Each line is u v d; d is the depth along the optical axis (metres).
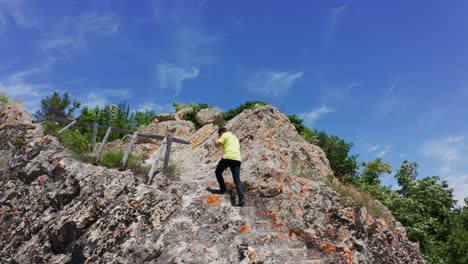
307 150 12.95
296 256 7.16
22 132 10.78
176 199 7.89
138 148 14.25
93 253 6.78
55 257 7.18
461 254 14.95
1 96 13.22
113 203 7.58
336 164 16.77
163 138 9.22
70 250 7.17
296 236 7.91
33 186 8.72
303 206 8.71
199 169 10.91
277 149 11.77
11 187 9.00
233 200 8.31
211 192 8.45
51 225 7.52
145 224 7.17
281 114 13.97
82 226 7.30
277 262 6.68
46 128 11.35
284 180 8.88
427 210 17.53
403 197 18.05
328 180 11.84
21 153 9.70
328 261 7.61
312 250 7.79
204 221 7.46
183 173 10.51
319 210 8.78
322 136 17.86
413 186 18.39
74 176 8.45
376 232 9.01
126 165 9.16
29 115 12.72
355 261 7.78
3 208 8.62
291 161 11.41
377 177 18.00
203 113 16.27
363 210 9.09
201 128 14.65
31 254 7.32
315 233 8.15
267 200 8.43
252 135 11.80
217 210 7.69
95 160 9.34
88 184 8.08
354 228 8.66
